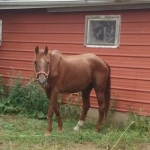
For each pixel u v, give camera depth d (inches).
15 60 396.2
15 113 354.9
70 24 351.3
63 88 275.0
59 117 277.1
